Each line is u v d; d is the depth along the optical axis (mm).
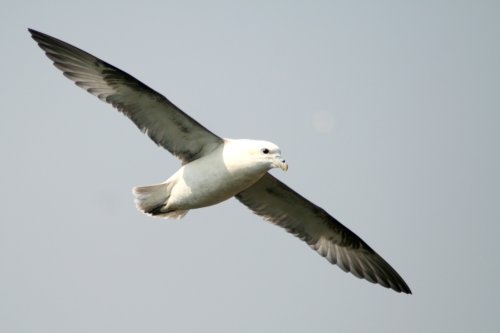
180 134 14797
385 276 17938
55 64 14797
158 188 15117
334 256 17656
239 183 14734
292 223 17297
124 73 14195
